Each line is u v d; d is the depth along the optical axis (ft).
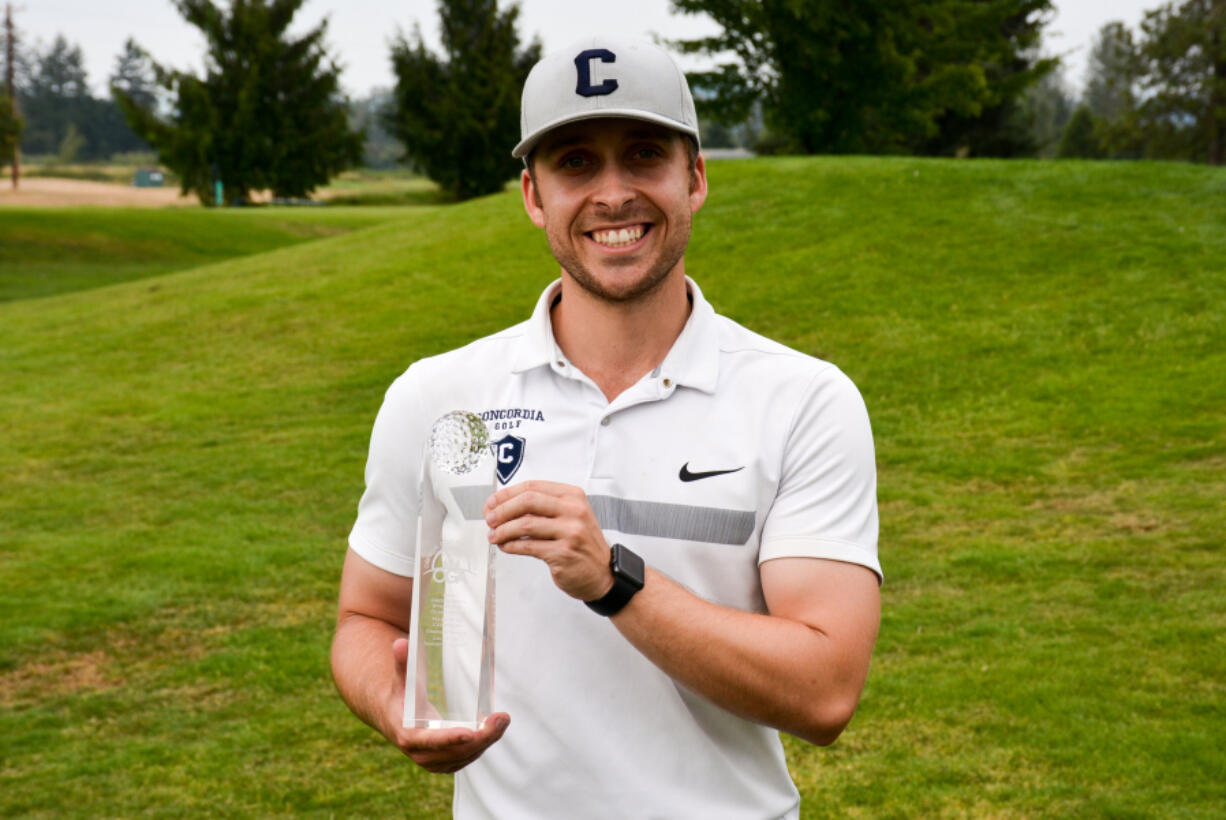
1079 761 13.73
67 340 47.85
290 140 189.06
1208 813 12.44
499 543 4.50
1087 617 18.02
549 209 5.32
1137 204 46.26
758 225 50.06
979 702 15.39
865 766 13.96
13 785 14.48
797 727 4.71
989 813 12.73
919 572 20.54
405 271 53.31
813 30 84.58
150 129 185.47
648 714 5.07
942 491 24.90
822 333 37.06
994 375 32.12
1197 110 162.20
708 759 5.10
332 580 21.93
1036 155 132.77
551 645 5.12
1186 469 24.63
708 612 4.58
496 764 5.22
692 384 5.27
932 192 51.52
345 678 5.32
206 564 22.75
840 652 4.80
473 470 4.92
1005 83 96.53
